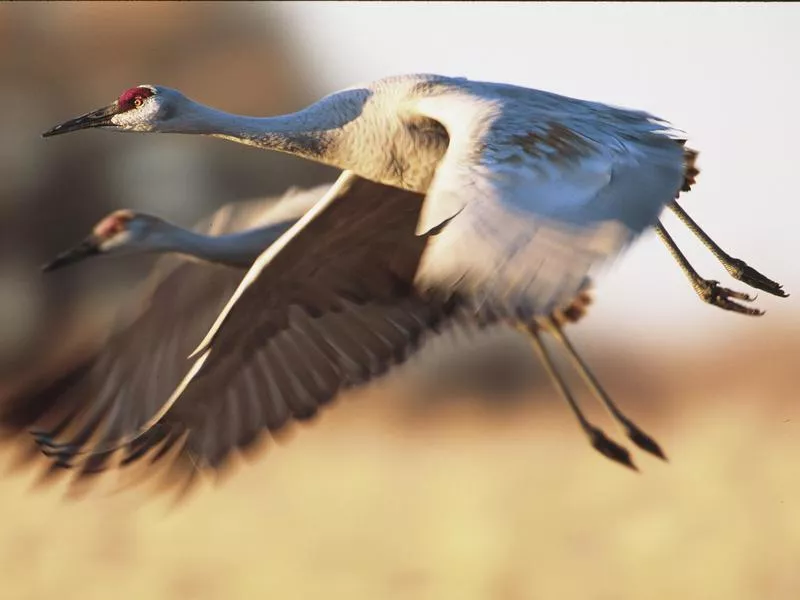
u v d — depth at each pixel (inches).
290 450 754.8
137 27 810.2
